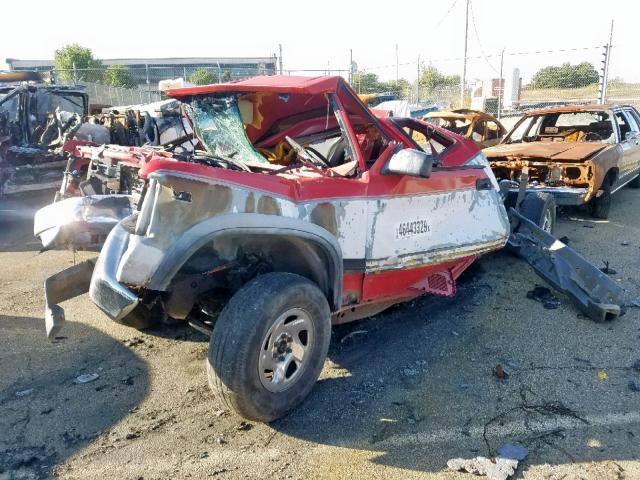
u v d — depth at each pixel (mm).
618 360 3922
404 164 3537
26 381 3771
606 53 15703
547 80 20984
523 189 6281
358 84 26422
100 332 4535
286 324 3150
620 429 3123
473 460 2887
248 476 2834
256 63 44031
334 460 2943
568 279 4879
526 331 4426
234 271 3477
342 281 3525
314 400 3510
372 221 3662
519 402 3426
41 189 8375
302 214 3262
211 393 3617
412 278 4152
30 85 10023
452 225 4309
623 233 7352
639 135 9555
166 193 2873
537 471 2803
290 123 4227
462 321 4637
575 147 8031
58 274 3762
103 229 4504
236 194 3020
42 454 3012
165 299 3490
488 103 21328
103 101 24062
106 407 3465
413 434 3143
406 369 3859
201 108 4035
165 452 3025
